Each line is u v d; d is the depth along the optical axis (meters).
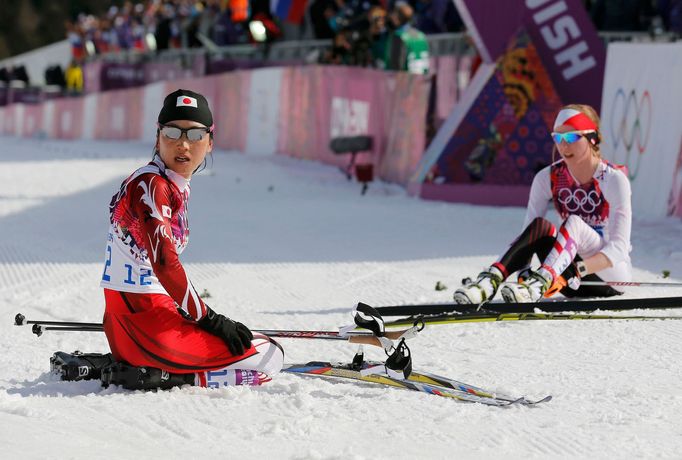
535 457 12.14
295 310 23.27
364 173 51.44
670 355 18.52
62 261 30.31
